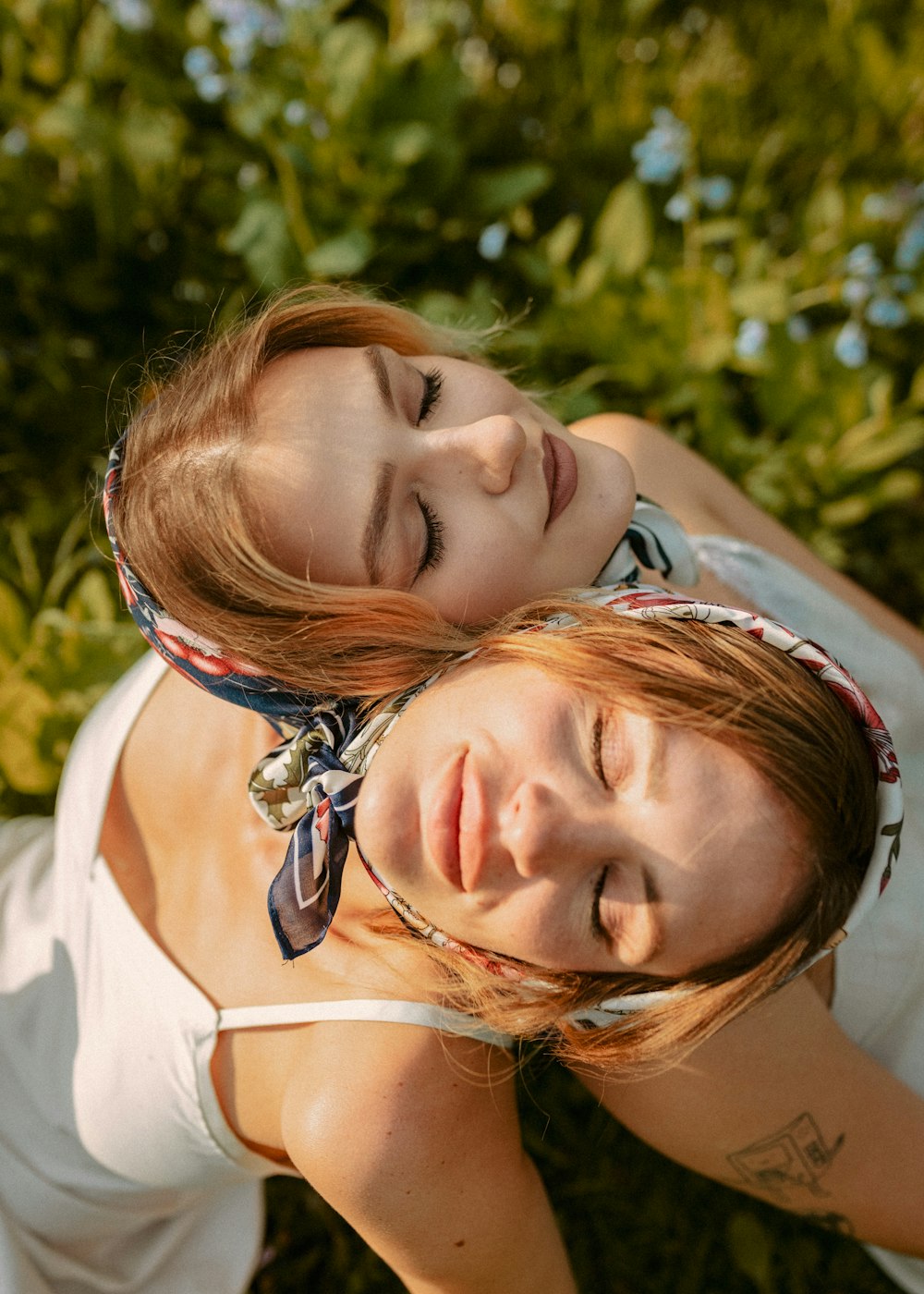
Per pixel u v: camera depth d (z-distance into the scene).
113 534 1.31
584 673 1.07
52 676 2.14
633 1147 1.98
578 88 3.28
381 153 2.67
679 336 2.53
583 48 3.33
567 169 3.09
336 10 3.09
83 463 2.68
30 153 2.78
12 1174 1.57
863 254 2.54
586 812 1.04
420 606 1.21
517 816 1.04
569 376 2.64
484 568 1.23
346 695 1.26
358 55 2.62
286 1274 1.95
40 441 2.71
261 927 1.36
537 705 1.07
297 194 2.54
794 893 1.07
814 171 3.16
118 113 2.89
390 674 1.23
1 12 2.84
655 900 1.04
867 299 2.63
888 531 2.64
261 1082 1.31
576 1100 2.01
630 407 2.61
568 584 1.30
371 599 1.19
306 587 1.19
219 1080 1.33
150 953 1.41
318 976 1.28
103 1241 1.64
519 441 1.19
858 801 1.12
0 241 2.72
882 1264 1.59
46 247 2.77
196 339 2.79
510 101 3.21
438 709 1.12
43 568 2.53
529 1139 1.98
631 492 1.33
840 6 3.34
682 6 3.52
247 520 1.18
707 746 1.04
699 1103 1.30
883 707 1.63
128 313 2.85
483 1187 1.22
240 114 2.58
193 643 1.28
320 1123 1.18
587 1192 1.96
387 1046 1.20
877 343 2.79
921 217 2.66
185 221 2.88
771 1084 1.29
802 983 1.31
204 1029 1.32
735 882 1.04
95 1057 1.46
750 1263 1.86
